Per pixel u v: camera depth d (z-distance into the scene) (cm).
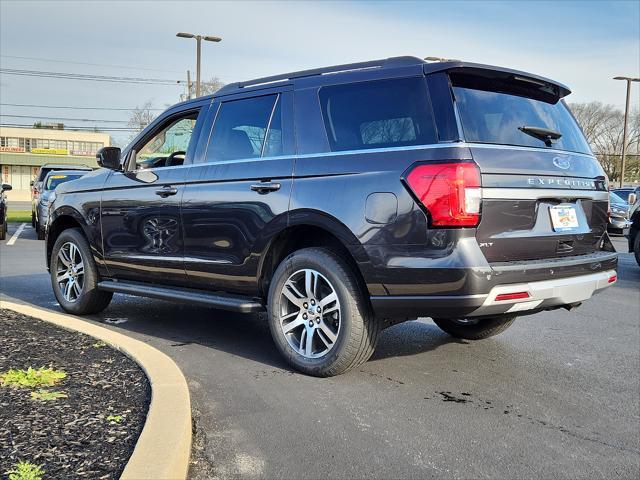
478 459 289
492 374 422
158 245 497
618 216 1988
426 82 369
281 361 438
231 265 441
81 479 234
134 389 337
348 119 396
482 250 343
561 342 519
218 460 282
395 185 355
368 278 362
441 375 416
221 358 444
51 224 608
